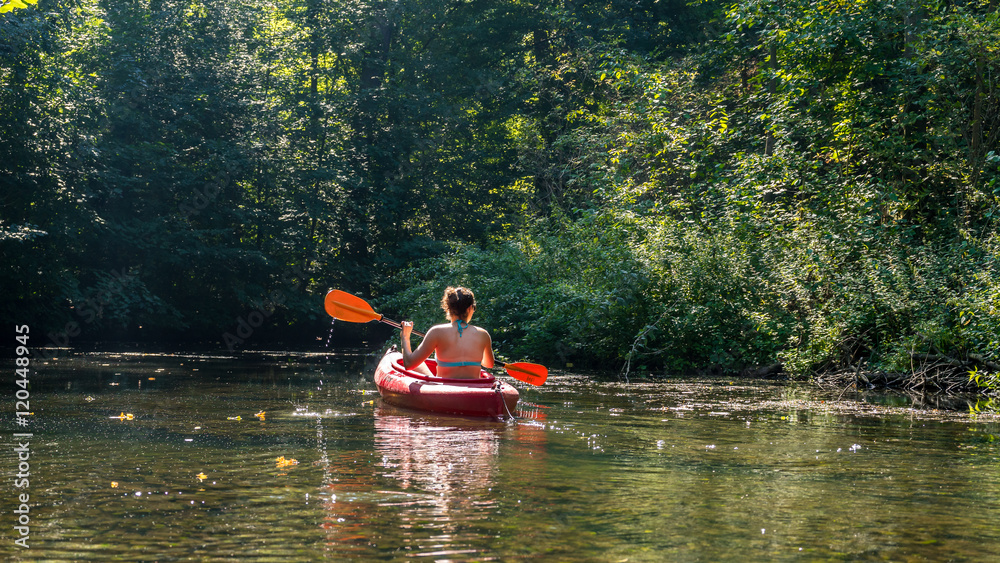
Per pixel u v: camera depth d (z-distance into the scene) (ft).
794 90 47.34
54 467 13.32
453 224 87.86
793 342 35.24
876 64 46.14
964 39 41.42
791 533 9.73
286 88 81.20
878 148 44.06
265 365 39.50
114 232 63.62
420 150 83.92
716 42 59.52
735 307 38.58
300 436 16.75
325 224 80.84
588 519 10.24
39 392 25.35
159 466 13.39
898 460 14.80
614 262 40.19
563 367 40.19
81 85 60.54
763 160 42.98
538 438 16.79
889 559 8.78
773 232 40.16
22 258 57.16
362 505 10.81
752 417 21.04
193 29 71.05
